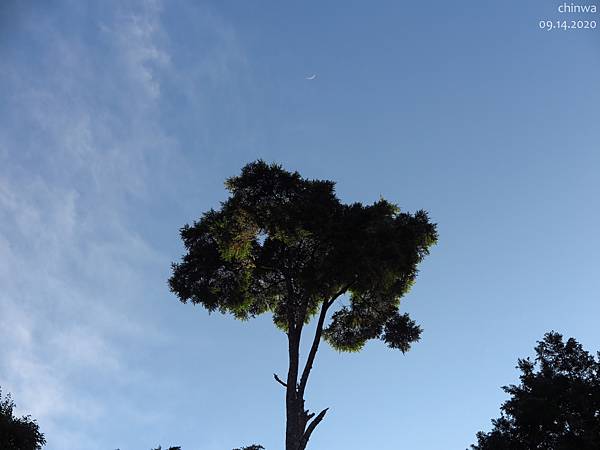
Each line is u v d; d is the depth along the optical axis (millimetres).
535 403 29922
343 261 19953
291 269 22188
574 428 29062
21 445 32656
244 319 24766
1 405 33812
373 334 24766
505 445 31109
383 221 20734
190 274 23547
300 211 20766
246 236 21984
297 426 18641
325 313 21094
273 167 22484
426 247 22156
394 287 23000
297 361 20172
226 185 22922
